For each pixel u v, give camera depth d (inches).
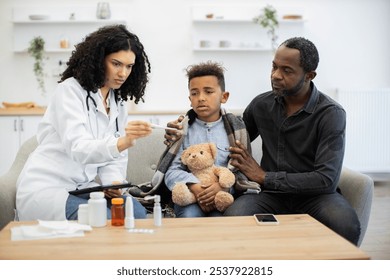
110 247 46.2
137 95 76.2
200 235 50.2
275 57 72.7
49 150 67.6
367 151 179.3
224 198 70.3
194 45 177.5
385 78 185.9
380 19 183.8
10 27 173.5
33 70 174.6
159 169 76.4
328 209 67.4
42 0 173.8
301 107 75.2
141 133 56.9
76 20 170.6
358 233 65.8
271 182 71.7
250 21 176.7
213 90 76.7
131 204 53.2
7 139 155.3
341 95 178.1
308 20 181.5
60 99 65.4
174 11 177.3
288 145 75.9
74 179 67.8
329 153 69.9
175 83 179.8
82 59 66.7
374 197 154.1
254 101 81.7
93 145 59.1
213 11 177.8
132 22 176.7
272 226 53.8
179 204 70.9
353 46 183.9
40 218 64.9
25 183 66.8
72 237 49.4
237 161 74.7
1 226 68.7
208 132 78.7
